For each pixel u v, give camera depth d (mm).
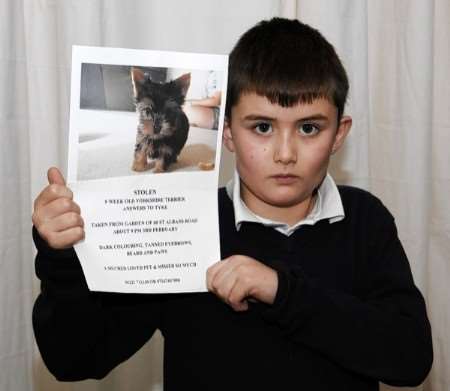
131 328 793
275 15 1125
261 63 704
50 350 713
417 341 726
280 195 706
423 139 1145
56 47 1079
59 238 639
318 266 771
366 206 831
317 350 704
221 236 785
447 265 1219
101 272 668
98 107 646
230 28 1129
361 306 707
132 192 668
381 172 1196
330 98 707
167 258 681
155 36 1122
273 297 672
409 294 763
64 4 1067
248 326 749
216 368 745
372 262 794
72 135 646
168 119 660
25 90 1043
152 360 1225
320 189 802
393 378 709
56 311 685
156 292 679
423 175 1153
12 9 1005
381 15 1168
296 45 733
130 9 1101
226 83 662
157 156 665
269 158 694
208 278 680
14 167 1034
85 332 713
